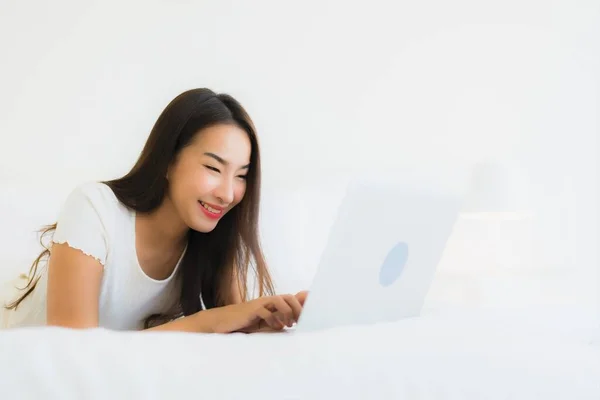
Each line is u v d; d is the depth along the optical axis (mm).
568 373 575
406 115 2377
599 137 2586
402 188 829
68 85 1931
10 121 1860
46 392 436
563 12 2588
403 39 2393
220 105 1163
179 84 2076
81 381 447
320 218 1973
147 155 1188
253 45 2184
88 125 1947
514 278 2363
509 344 615
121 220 1165
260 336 602
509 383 545
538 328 917
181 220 1208
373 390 507
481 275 2307
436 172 2377
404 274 924
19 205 1576
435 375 530
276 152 2197
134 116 2008
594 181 2570
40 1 1912
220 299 1318
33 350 460
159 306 1294
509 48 2518
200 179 1128
